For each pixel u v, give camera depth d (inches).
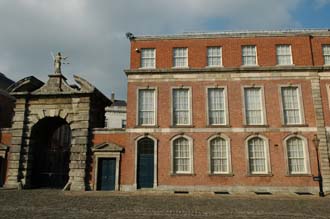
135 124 1069.8
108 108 2246.6
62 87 1120.2
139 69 1103.6
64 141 1648.6
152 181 1034.7
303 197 871.7
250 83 1080.2
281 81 1076.5
